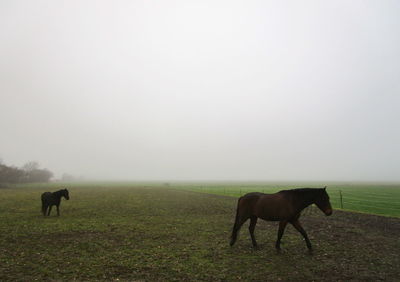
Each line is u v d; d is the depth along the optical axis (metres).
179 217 20.45
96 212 22.84
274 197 10.91
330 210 10.58
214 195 43.53
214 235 14.25
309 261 9.84
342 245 12.06
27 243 12.30
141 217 20.30
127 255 10.54
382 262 9.68
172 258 10.18
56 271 8.72
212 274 8.52
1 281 7.84
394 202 30.23
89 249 11.38
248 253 10.89
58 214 20.66
